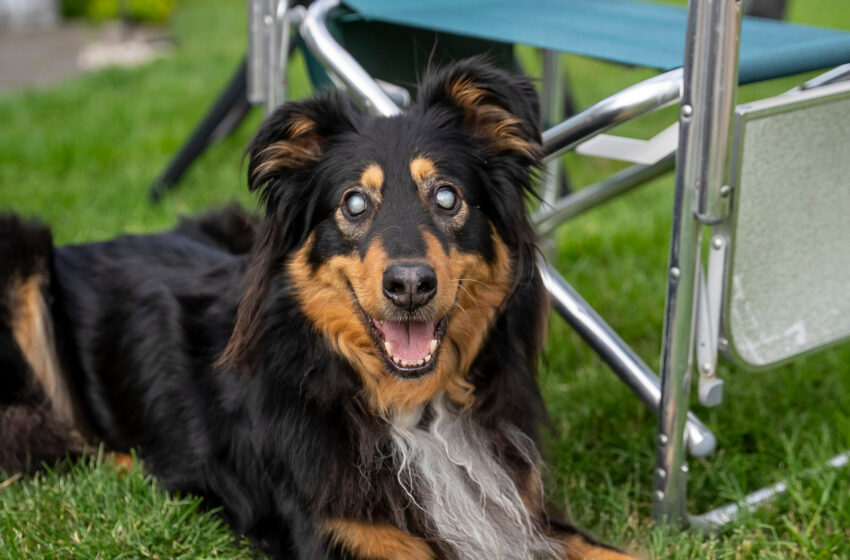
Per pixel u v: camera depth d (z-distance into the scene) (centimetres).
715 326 251
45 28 1338
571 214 354
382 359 245
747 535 273
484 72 254
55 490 292
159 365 308
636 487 304
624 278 470
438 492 254
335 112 257
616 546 263
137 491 291
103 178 610
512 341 265
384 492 250
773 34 316
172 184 573
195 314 308
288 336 256
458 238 247
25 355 327
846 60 275
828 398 361
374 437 253
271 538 265
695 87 226
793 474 296
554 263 461
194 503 283
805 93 243
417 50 333
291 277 255
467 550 256
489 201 258
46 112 773
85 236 507
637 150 292
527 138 249
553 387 368
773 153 239
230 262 325
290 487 254
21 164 633
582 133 255
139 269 341
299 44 354
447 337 255
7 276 322
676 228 241
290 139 256
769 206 245
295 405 254
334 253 246
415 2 343
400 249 230
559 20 332
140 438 314
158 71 960
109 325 330
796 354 269
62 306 335
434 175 245
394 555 248
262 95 366
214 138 586
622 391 364
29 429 319
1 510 286
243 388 271
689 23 223
